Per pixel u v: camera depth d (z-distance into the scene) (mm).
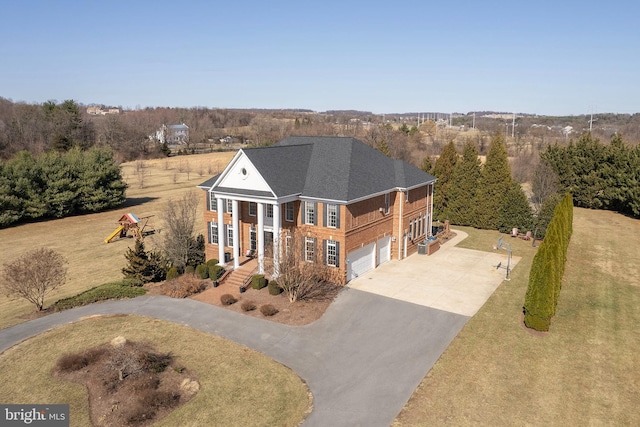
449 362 24906
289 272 32594
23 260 33750
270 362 25375
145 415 20797
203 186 41781
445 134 170875
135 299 34812
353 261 37594
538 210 54750
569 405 21188
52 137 124812
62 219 68562
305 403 21734
